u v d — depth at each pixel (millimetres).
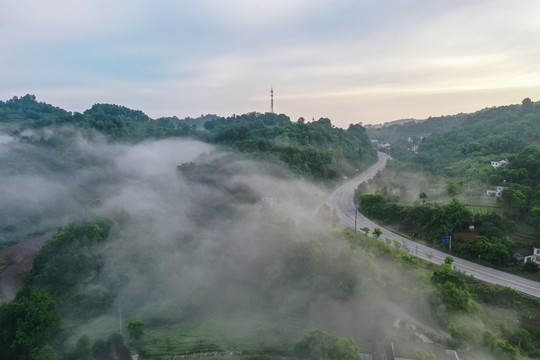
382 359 54750
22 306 62656
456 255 83688
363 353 59125
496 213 91438
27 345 59906
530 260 76812
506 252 76250
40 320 61938
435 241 90812
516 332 60312
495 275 73500
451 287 63781
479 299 66938
